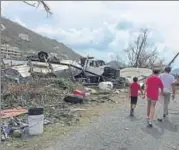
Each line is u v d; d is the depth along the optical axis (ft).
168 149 27.45
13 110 42.80
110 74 93.91
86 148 27.20
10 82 59.82
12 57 88.74
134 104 41.65
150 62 172.14
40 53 87.30
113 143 28.71
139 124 36.37
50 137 30.66
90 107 49.65
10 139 29.78
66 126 35.40
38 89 55.31
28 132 31.81
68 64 88.58
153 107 35.27
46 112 42.16
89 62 93.56
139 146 28.04
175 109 47.01
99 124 36.32
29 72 74.64
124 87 90.22
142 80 102.01
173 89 38.09
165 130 33.71
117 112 45.03
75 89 65.98
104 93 69.97
